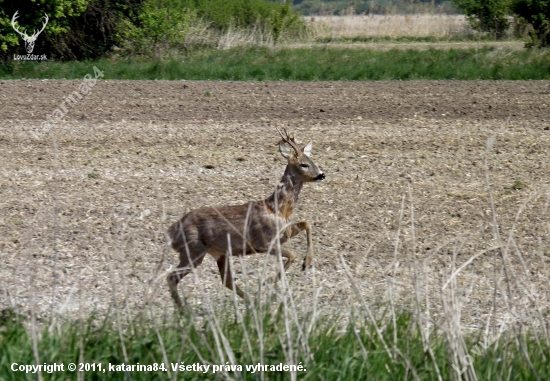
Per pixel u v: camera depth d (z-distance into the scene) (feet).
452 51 369.71
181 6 426.10
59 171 167.73
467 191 152.46
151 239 121.08
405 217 135.64
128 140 199.52
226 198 146.92
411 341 74.79
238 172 167.32
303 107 250.37
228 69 331.98
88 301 93.30
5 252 113.91
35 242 118.62
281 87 293.64
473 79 318.65
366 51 384.88
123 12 399.65
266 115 237.04
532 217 135.74
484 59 345.31
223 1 455.63
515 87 287.48
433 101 259.19
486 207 141.59
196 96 270.46
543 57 345.31
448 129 214.69
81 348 69.26
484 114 237.45
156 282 87.51
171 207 139.85
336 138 202.49
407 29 580.30
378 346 73.20
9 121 224.74
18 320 77.82
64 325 78.23
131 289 98.27
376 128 216.33
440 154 184.75
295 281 102.58
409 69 328.90
